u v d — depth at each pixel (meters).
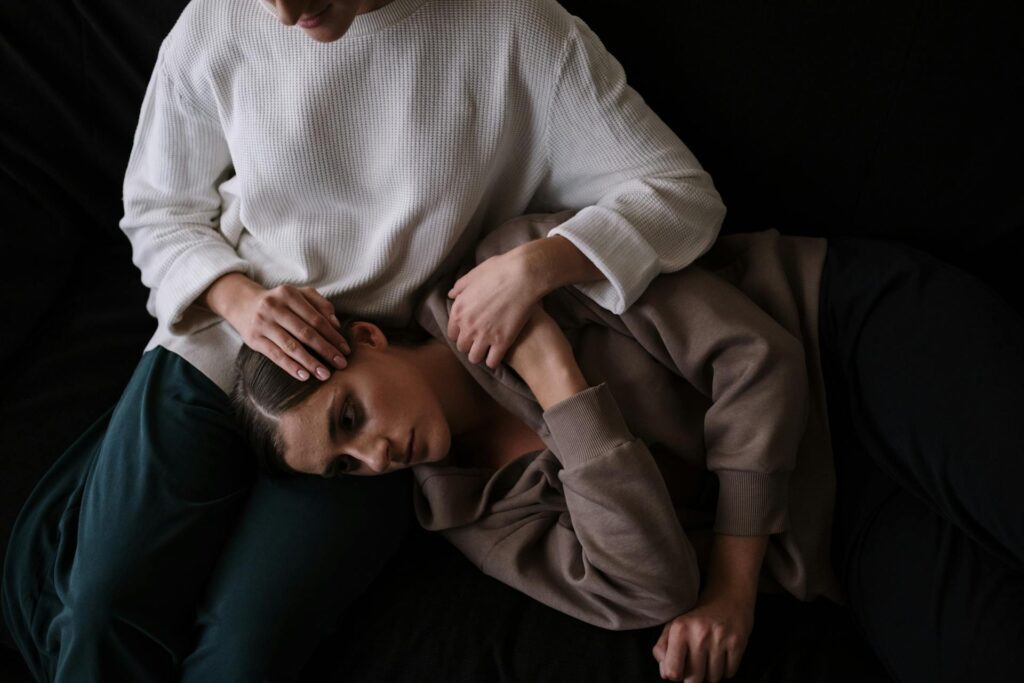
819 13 1.14
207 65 1.10
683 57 1.20
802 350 1.09
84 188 1.39
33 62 1.32
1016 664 0.90
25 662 1.22
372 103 1.08
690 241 1.12
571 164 1.16
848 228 1.26
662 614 1.02
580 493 1.02
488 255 1.13
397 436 1.05
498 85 1.07
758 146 1.23
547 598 1.07
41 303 1.37
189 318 1.19
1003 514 0.93
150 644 1.04
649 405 1.11
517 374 1.10
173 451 1.11
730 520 1.06
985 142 1.15
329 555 1.08
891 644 1.00
